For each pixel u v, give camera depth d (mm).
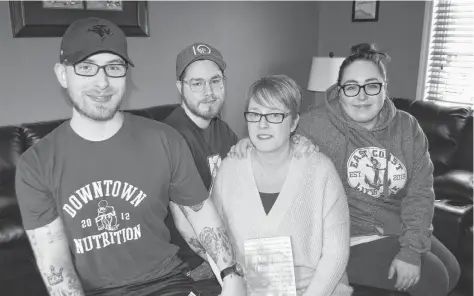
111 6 2852
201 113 1686
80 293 1248
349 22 4223
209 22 3498
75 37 1169
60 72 1233
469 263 2297
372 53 1580
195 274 1553
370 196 1654
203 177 1673
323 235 1379
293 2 4164
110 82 1199
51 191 1217
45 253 1227
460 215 2266
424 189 1656
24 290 1817
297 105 1347
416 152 1666
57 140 1232
